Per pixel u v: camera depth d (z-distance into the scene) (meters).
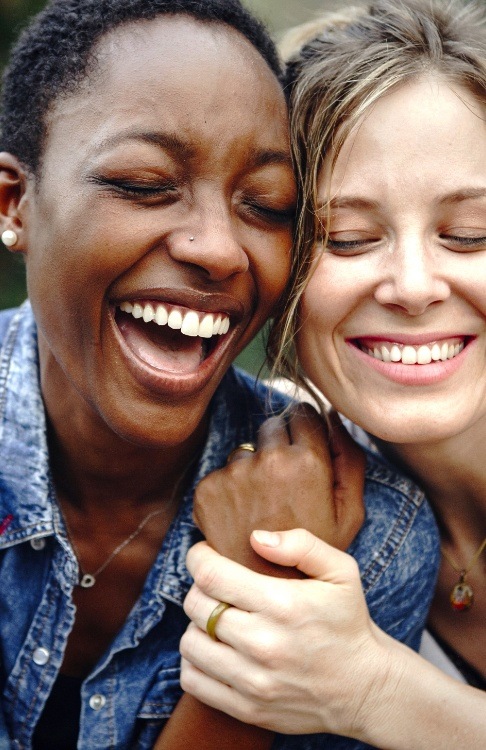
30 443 0.67
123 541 0.69
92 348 0.60
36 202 0.60
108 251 0.57
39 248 0.60
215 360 0.62
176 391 0.60
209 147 0.57
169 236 0.57
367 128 0.62
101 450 0.65
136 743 0.68
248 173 0.59
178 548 0.68
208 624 0.61
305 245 0.64
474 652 0.77
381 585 0.68
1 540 0.67
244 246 0.60
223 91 0.57
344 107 0.63
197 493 0.64
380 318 0.64
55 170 0.59
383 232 0.63
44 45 0.60
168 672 0.67
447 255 0.63
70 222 0.58
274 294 0.62
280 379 0.77
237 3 0.62
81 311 0.59
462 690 0.65
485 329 0.65
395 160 0.61
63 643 0.67
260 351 0.77
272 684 0.60
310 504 0.64
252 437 0.71
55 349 0.61
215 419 0.69
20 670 0.68
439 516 0.75
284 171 0.60
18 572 0.68
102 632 0.70
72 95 0.58
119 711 0.67
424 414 0.65
